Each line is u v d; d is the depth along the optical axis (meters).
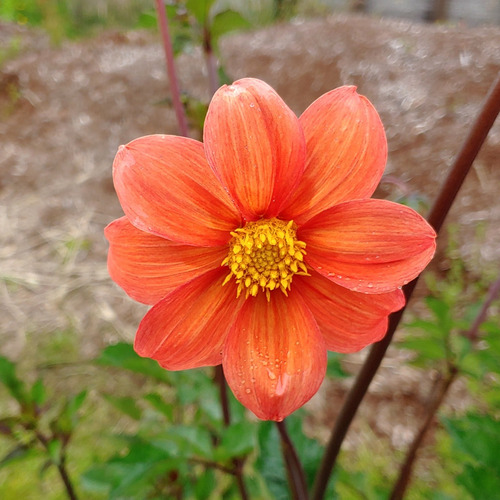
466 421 0.19
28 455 0.21
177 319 0.13
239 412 0.25
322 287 0.13
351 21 1.01
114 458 0.20
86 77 0.89
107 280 0.56
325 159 0.12
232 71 0.86
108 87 0.85
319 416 0.42
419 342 0.22
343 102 0.12
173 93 0.21
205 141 0.12
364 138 0.12
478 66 0.80
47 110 0.83
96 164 0.73
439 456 0.38
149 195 0.12
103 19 1.27
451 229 0.56
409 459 0.25
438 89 0.77
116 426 0.40
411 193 0.19
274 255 0.13
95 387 0.44
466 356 0.22
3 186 0.70
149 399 0.25
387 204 0.12
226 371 0.13
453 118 0.71
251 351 0.13
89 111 0.82
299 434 0.22
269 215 0.13
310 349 0.13
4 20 1.22
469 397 0.41
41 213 0.65
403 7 1.22
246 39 0.97
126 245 0.13
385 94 0.77
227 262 0.13
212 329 0.13
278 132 0.12
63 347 0.49
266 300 0.13
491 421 0.19
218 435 0.24
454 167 0.14
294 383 0.12
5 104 0.87
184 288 0.13
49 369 0.46
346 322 0.13
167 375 0.24
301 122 0.12
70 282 0.56
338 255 0.12
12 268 0.58
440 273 0.52
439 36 0.90
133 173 0.12
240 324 0.13
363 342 0.13
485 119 0.13
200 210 0.12
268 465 0.22
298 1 1.28
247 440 0.19
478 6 1.15
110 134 0.77
